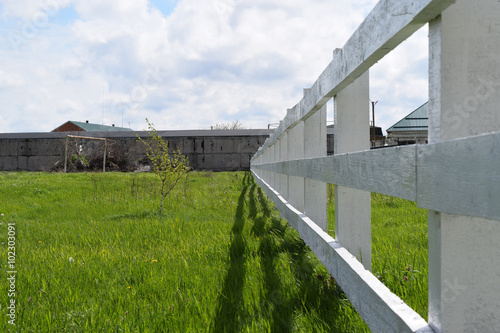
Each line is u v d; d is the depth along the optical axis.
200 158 26.84
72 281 2.65
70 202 7.29
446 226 1.10
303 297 2.18
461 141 0.94
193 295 2.27
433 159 1.07
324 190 3.36
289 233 4.00
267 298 2.20
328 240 2.42
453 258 1.10
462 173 0.93
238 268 2.76
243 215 5.22
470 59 1.11
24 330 1.91
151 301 2.25
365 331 1.76
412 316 1.27
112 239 4.02
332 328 1.79
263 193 8.49
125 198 7.62
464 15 1.11
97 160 25.80
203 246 3.43
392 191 1.36
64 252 3.47
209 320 1.94
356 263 1.88
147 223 4.83
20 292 2.45
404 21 1.25
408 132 26.38
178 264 2.91
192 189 9.34
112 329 1.90
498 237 1.10
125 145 26.84
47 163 26.77
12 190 9.18
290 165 4.14
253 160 16.55
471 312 1.10
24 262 3.16
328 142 24.48
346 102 2.35
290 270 2.69
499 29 1.11
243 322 1.93
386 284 2.31
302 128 4.30
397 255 2.91
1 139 27.39
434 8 1.09
